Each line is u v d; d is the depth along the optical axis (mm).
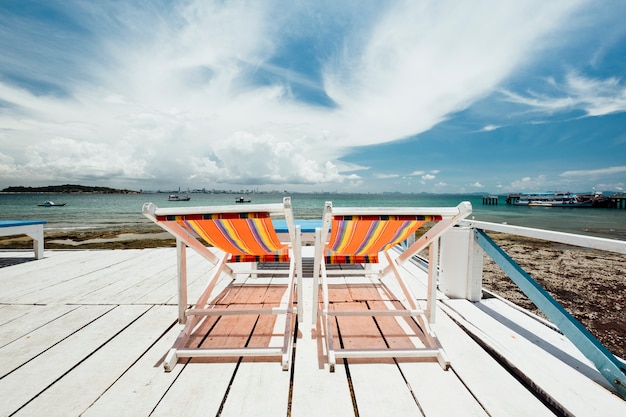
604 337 2758
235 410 1219
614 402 1246
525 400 1290
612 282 4699
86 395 1309
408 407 1236
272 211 1354
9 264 3688
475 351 1676
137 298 2510
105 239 10180
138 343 1767
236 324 1987
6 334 1881
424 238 1710
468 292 2396
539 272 5414
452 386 1374
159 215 1409
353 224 1469
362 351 1546
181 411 1212
